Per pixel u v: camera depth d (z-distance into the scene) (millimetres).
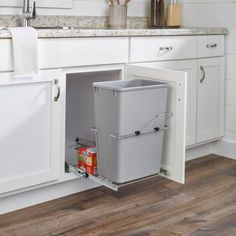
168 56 3506
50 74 2928
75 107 3572
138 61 3340
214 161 3867
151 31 3344
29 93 2869
